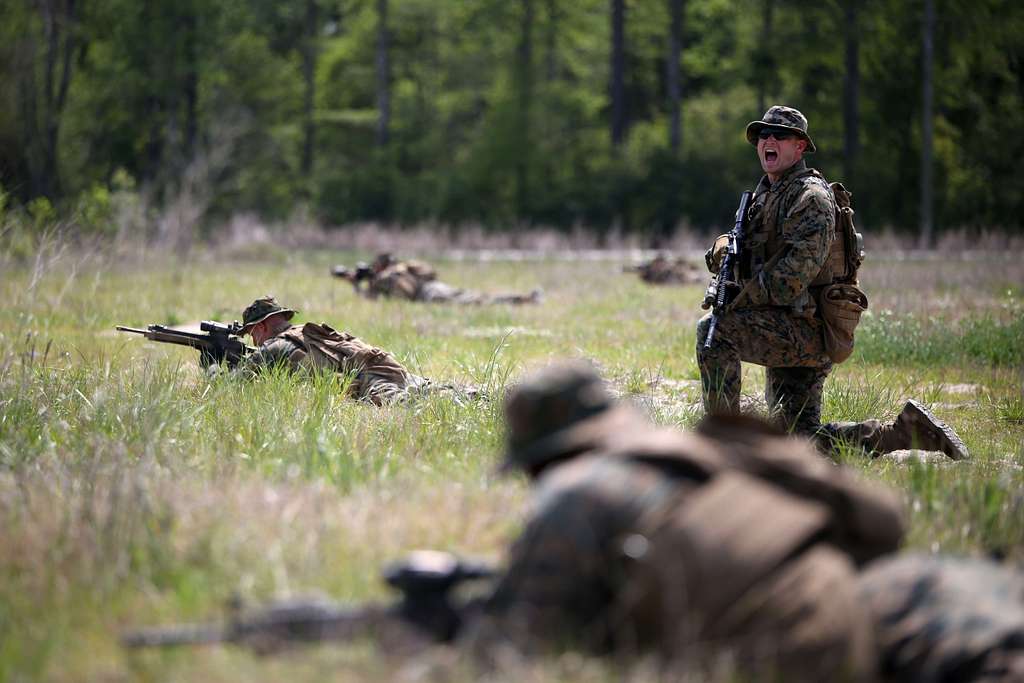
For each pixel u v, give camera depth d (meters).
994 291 73.62
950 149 197.75
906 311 56.97
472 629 11.93
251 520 17.34
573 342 49.19
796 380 28.16
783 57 195.50
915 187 189.12
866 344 45.78
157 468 20.50
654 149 198.50
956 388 39.25
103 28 186.00
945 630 11.84
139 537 16.66
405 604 12.45
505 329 53.00
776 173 27.09
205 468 21.31
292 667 12.03
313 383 30.28
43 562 16.06
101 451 20.97
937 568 12.45
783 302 26.20
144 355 41.56
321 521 17.20
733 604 11.49
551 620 11.77
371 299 66.44
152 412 24.47
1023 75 197.62
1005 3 186.88
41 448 23.20
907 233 166.12
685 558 11.62
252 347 33.38
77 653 13.56
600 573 11.86
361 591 15.04
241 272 94.75
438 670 11.66
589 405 12.98
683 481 12.04
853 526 12.55
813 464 12.73
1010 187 185.50
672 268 84.06
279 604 12.70
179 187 170.62
